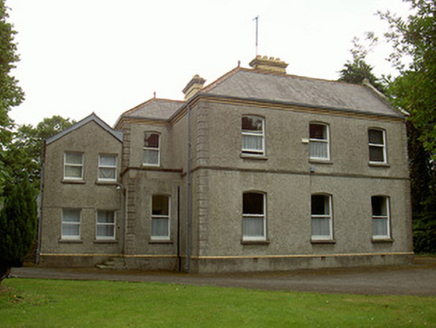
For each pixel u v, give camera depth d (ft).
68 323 27.17
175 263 68.18
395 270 62.18
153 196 70.79
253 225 64.03
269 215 64.28
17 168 104.32
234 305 32.73
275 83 73.67
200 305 32.71
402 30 23.45
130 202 68.08
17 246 38.14
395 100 24.56
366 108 74.02
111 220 77.36
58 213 73.97
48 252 72.33
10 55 59.72
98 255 74.54
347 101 74.69
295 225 65.46
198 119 63.46
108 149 78.28
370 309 31.50
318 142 69.82
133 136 78.64
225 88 66.69
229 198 62.54
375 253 69.72
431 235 93.09
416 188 96.94
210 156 62.59
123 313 30.01
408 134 91.50
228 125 64.28
